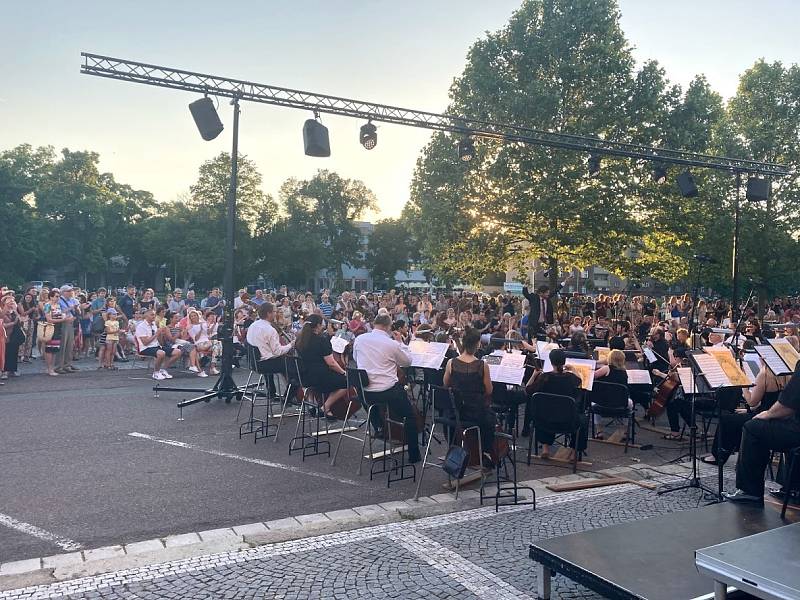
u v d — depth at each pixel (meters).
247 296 18.97
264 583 4.27
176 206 65.81
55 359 14.83
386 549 4.88
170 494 6.12
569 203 21.17
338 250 75.75
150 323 13.92
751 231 28.44
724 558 3.29
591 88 22.70
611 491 6.55
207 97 9.98
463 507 5.93
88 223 65.06
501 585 4.27
